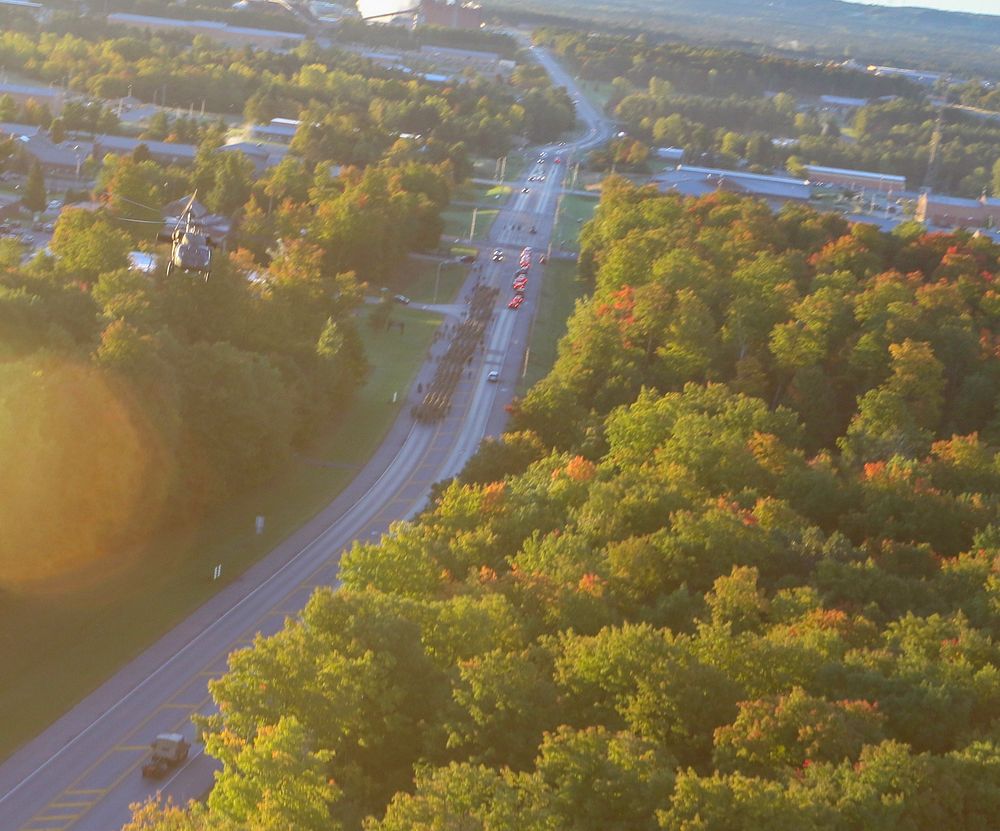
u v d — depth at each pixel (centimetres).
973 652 14562
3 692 16650
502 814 10738
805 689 13625
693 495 19900
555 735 12625
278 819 10962
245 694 13025
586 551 17538
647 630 13850
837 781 11512
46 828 14000
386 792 12938
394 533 18162
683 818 10925
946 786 11606
